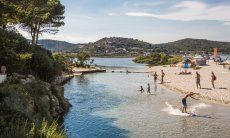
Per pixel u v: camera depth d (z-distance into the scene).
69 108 43.25
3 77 33.78
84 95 56.41
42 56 49.50
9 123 21.77
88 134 30.61
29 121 23.98
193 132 30.86
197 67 119.69
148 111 41.12
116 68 140.75
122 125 33.88
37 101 32.56
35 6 60.91
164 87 66.88
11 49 41.78
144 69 131.38
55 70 52.41
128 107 44.31
